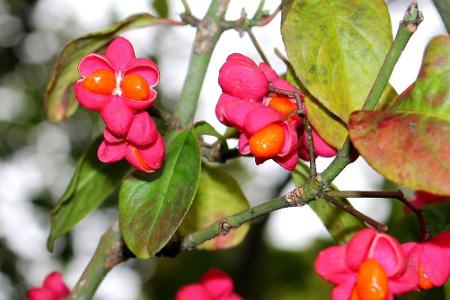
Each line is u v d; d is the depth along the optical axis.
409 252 0.21
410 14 0.19
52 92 0.27
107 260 0.24
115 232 0.24
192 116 0.24
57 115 0.27
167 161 0.23
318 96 0.22
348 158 0.20
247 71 0.22
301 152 0.23
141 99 0.21
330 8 0.23
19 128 0.65
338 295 0.20
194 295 0.27
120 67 0.22
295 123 0.22
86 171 0.26
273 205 0.21
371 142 0.19
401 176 0.19
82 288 0.24
